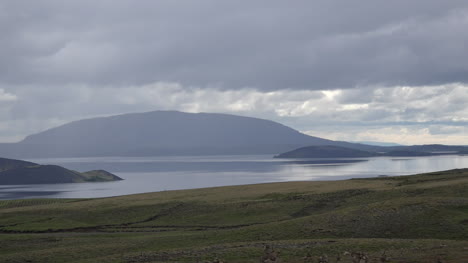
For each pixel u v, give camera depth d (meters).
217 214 79.88
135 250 49.03
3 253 53.41
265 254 38.22
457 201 56.59
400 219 51.72
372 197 80.00
